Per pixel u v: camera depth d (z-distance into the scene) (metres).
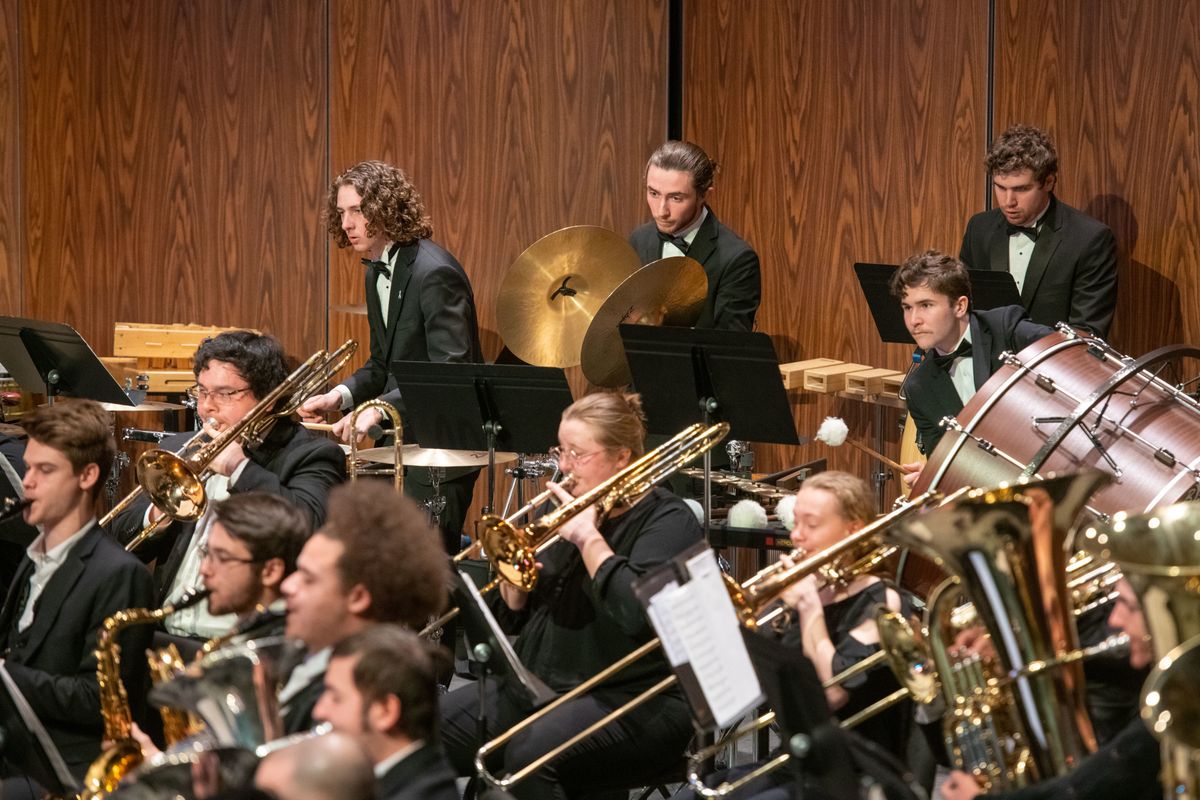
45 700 12.52
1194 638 7.92
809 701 9.52
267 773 6.90
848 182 24.56
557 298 21.78
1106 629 11.77
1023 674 9.71
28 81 26.50
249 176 26.44
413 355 20.78
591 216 25.59
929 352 18.31
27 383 21.05
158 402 24.56
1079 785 9.18
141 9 26.55
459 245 25.70
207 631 14.74
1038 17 22.58
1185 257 21.47
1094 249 20.64
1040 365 15.53
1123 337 22.17
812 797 11.46
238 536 11.95
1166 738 7.77
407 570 10.30
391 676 8.57
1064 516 9.82
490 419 17.02
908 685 10.92
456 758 14.29
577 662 13.88
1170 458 14.63
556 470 20.45
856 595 12.45
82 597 12.77
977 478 15.23
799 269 25.22
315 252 26.27
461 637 20.62
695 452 13.84
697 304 20.42
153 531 15.52
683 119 26.03
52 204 26.83
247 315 26.70
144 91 26.66
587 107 25.42
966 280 17.73
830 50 24.53
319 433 24.09
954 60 23.36
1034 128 20.81
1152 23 21.52
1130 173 21.92
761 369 16.12
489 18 25.30
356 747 7.00
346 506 10.39
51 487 12.98
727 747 16.72
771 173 25.34
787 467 25.39
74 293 27.03
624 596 13.06
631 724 13.52
